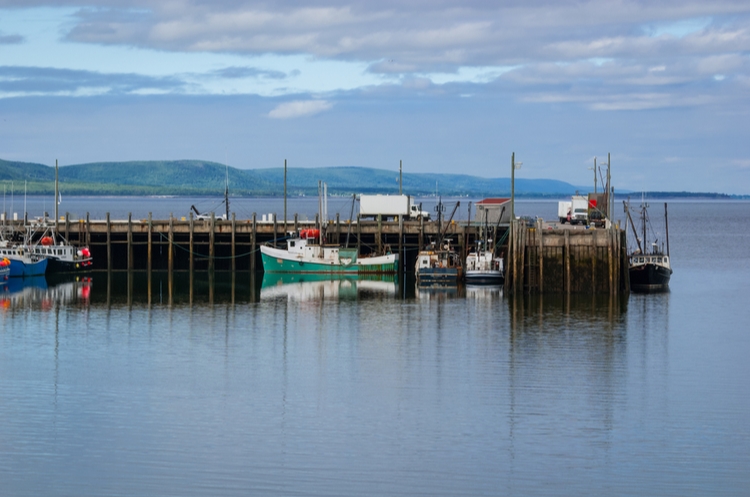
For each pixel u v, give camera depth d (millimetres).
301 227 142375
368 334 89562
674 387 70062
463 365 76625
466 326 93312
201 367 76125
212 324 95125
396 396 67312
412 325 94062
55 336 88625
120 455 55156
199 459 54688
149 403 65500
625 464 54156
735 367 76500
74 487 50688
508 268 115500
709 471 53219
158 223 139250
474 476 52469
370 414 63031
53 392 68250
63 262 135250
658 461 54625
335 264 134500
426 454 55625
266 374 73812
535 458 55125
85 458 54656
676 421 61719
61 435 58500
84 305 107312
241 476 52156
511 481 51812
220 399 66562
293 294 116875
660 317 99312
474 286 123125
